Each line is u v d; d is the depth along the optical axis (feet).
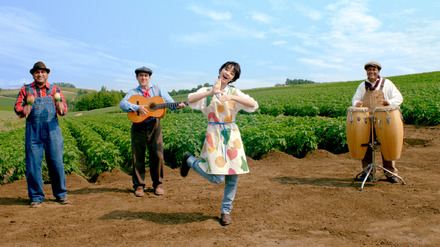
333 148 31.12
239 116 49.62
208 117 12.37
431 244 10.07
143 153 17.31
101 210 14.79
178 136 27.58
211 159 11.77
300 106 68.08
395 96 17.34
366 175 17.13
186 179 20.95
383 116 16.49
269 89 285.23
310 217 12.97
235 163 11.84
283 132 28.30
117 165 24.58
